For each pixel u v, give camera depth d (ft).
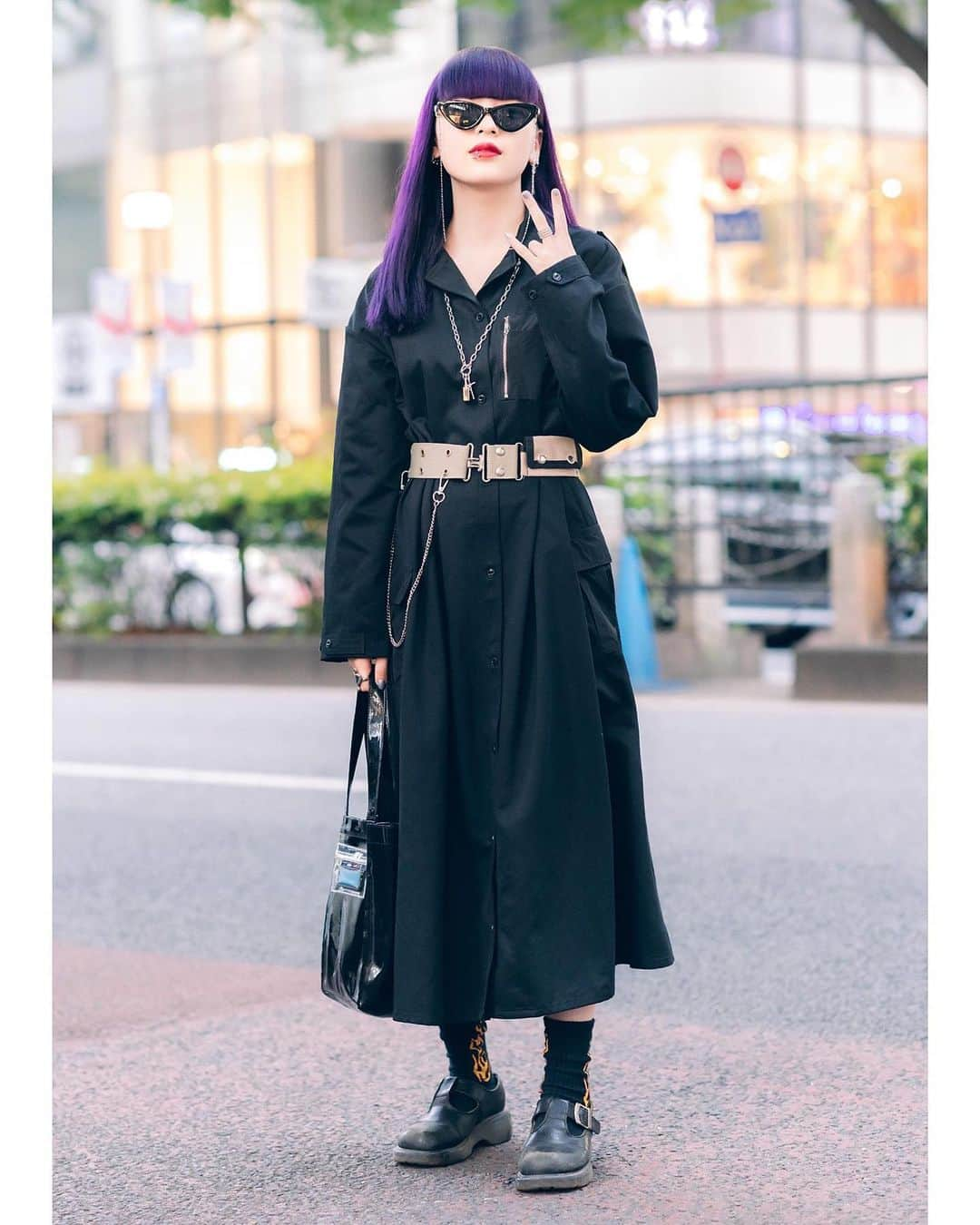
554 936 9.06
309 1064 11.45
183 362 68.13
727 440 36.76
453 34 76.64
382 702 9.45
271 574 38.45
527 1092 10.77
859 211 78.07
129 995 13.44
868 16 32.04
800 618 35.96
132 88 86.28
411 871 9.12
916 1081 10.80
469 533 9.17
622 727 9.44
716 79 75.10
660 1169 9.27
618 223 76.38
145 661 38.52
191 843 19.75
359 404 9.46
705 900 16.26
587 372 8.90
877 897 16.21
